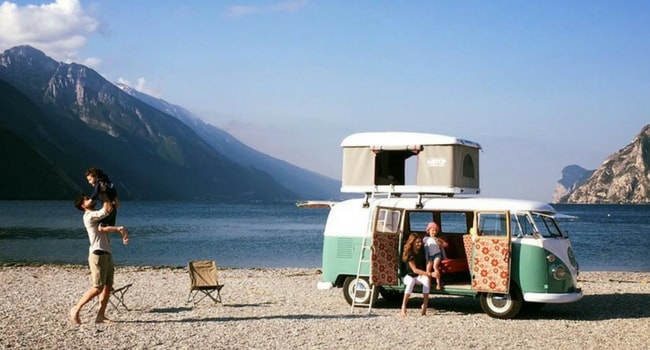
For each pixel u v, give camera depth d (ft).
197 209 579.89
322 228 245.45
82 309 47.16
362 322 43.27
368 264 49.24
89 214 40.22
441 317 45.98
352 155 50.49
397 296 53.88
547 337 39.17
